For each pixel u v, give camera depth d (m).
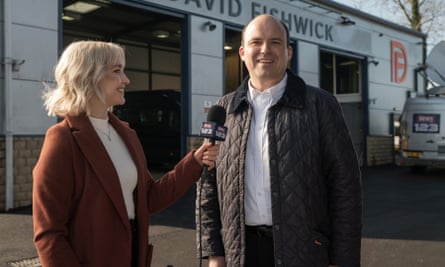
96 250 1.75
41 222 1.69
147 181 2.16
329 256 2.11
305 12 13.32
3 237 5.51
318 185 2.08
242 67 15.34
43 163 1.73
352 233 2.04
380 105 16.48
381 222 6.73
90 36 15.10
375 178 12.23
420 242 5.55
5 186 7.25
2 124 7.32
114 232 1.79
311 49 13.52
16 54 7.46
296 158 2.05
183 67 10.32
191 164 2.13
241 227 2.13
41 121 7.79
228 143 2.22
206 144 2.16
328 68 16.75
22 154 7.51
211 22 10.69
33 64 7.67
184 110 10.33
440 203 8.34
